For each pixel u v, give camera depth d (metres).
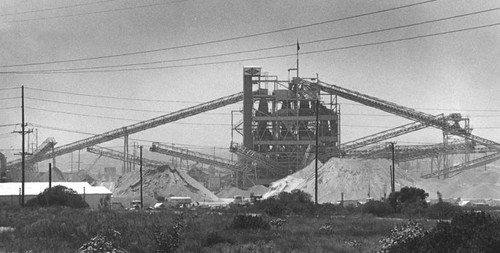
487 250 19.20
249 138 167.12
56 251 27.16
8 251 27.58
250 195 143.62
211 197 158.38
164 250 27.66
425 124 156.62
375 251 26.06
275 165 168.88
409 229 24.44
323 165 153.25
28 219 52.78
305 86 166.12
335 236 36.91
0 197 101.50
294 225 47.84
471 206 89.81
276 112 167.88
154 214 62.81
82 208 86.12
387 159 156.25
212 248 29.52
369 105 160.75
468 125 157.00
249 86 167.75
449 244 20.34
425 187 143.75
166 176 162.75
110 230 31.56
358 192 133.12
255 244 31.05
